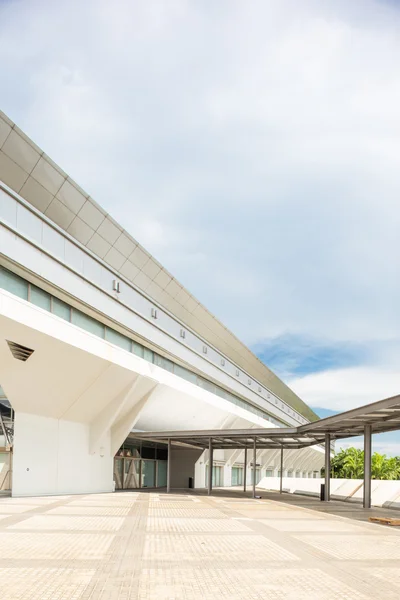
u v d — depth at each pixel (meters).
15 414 22.06
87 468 26.77
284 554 10.26
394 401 17.12
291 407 66.38
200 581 7.82
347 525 15.66
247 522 15.87
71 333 21.03
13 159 18.17
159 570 8.48
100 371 23.89
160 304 30.20
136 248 25.92
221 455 47.47
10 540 11.09
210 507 21.08
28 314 18.31
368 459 23.11
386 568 9.13
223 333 39.66
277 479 44.19
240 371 45.56
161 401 31.38
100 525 13.78
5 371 19.64
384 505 24.28
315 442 33.22
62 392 23.11
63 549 10.11
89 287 22.48
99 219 22.88
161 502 22.77
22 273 18.39
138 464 37.09
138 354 28.05
